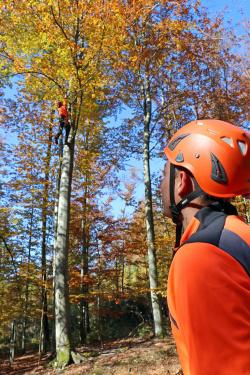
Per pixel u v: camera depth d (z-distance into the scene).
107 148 18.61
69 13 9.89
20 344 23.41
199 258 0.71
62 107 11.99
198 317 0.66
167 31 13.73
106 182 18.86
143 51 13.89
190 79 16.97
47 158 17.00
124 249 19.09
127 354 10.66
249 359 0.63
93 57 10.45
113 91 16.81
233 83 17.05
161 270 20.67
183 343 0.70
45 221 18.44
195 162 0.96
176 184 1.01
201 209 0.91
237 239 0.75
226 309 0.66
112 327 22.25
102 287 20.02
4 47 10.46
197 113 16.84
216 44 15.95
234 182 0.93
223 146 0.95
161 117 17.48
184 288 0.69
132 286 21.62
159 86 17.55
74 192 18.50
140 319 22.53
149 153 16.55
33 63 10.65
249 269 0.71
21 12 9.67
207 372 0.63
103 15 10.00
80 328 20.16
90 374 9.47
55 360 11.44
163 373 8.62
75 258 19.52
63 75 10.36
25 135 17.03
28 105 16.89
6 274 16.45
